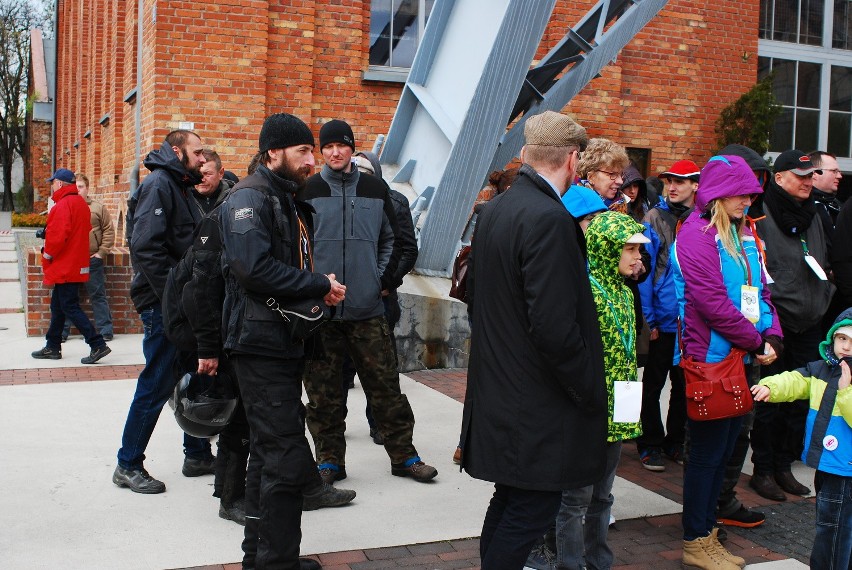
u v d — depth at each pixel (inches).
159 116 383.9
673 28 463.5
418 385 297.0
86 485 190.1
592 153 163.6
